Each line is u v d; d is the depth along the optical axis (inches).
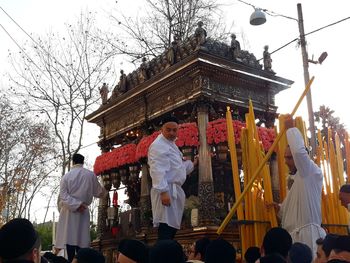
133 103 625.6
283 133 272.1
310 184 258.8
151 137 553.9
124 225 617.6
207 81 519.8
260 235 282.5
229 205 535.5
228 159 576.7
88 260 196.4
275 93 587.8
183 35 967.0
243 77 546.6
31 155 1360.7
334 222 313.6
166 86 563.2
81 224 371.2
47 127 1326.3
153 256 177.0
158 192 280.1
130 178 624.1
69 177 368.8
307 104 633.0
